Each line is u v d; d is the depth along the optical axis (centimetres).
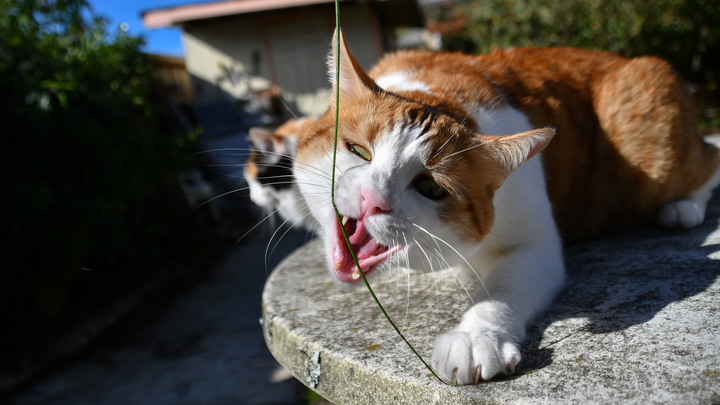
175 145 125
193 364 78
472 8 215
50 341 83
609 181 45
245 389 70
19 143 82
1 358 78
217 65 174
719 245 38
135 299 106
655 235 44
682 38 148
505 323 29
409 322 33
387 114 33
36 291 81
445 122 33
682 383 23
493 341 26
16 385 76
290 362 35
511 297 31
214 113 176
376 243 34
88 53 108
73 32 112
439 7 264
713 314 28
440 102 37
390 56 49
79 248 83
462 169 32
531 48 50
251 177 79
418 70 44
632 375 24
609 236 47
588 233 47
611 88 44
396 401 27
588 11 151
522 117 40
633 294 32
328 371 31
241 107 175
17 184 77
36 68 91
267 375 73
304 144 38
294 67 172
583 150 44
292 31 169
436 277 40
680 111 44
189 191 138
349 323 35
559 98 44
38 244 80
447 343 26
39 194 78
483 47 171
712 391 22
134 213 112
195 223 133
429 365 27
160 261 118
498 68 45
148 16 164
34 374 79
